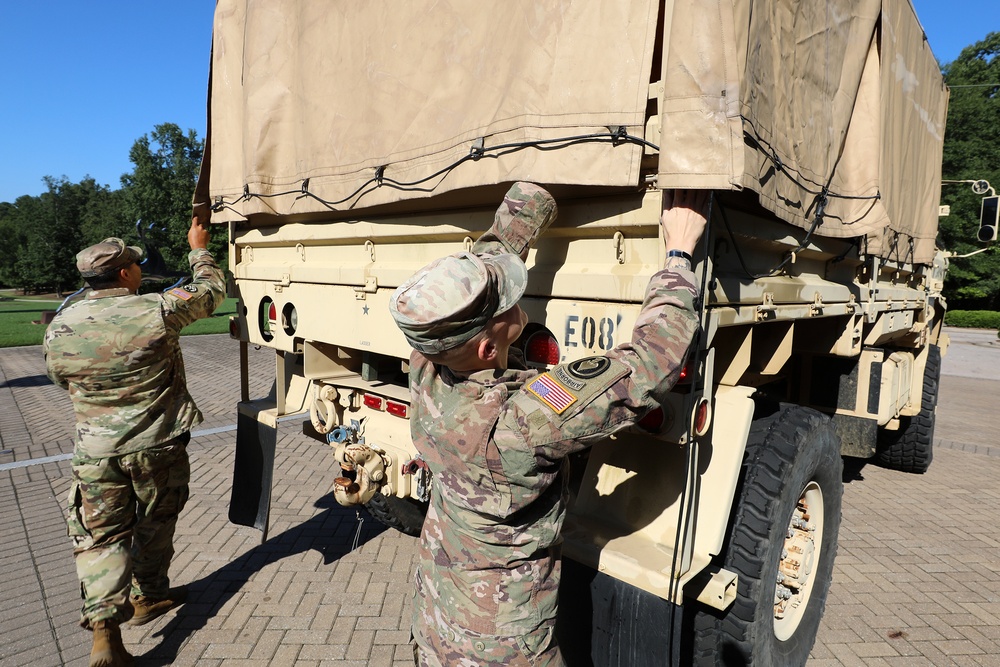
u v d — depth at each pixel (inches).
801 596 96.1
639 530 69.3
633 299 61.4
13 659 101.3
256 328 126.1
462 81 71.8
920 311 174.9
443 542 60.7
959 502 180.4
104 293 98.8
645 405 53.0
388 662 100.9
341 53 89.0
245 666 99.6
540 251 72.9
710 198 56.4
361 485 95.0
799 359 139.7
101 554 93.2
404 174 78.8
